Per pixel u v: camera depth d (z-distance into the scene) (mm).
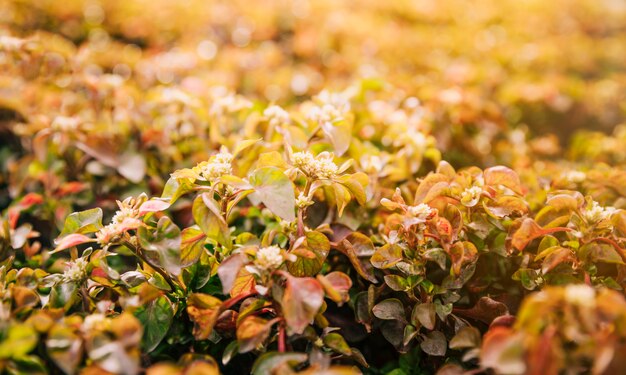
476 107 447
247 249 266
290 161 309
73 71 426
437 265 309
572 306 228
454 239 285
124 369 234
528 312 229
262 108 411
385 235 303
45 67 412
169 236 269
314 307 251
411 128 378
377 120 407
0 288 278
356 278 323
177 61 536
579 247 288
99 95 416
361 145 368
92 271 285
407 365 298
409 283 293
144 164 380
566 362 235
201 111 401
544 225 294
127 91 432
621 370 232
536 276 287
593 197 340
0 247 320
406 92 474
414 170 355
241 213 345
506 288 307
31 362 247
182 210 364
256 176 277
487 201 297
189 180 282
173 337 282
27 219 392
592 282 285
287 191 272
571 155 471
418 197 303
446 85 538
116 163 372
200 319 264
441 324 296
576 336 229
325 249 286
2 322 254
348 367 286
